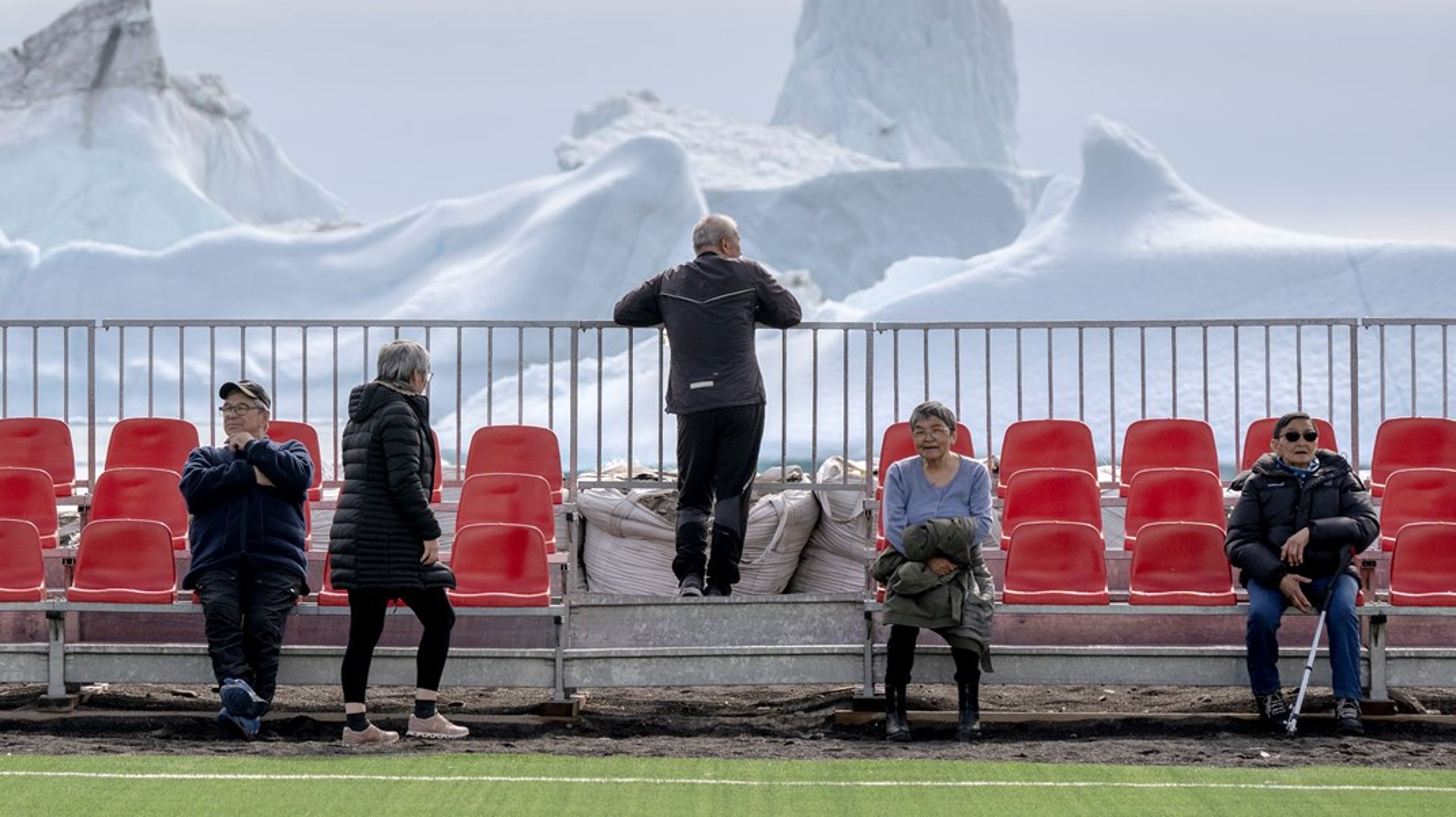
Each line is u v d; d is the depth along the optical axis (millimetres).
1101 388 115250
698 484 30281
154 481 31391
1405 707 29500
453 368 153625
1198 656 28594
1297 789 23156
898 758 25516
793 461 103625
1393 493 30734
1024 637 30391
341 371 142375
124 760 24781
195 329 149625
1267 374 33656
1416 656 28625
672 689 32594
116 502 31250
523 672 28953
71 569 30484
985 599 27516
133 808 21672
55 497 31250
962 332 128500
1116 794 22828
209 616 27094
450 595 28703
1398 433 33312
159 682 28984
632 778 23703
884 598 28984
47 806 21797
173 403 144500
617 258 164500
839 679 29234
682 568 30141
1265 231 148625
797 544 33594
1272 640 27828
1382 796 22703
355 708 26500
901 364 117500
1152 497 31312
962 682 27672
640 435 104562
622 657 29062
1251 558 27906
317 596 29031
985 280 146250
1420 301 136125
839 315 175125
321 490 32875
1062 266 146375
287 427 33094
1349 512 27875
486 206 173000
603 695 32000
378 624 26688
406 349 26766
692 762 24953
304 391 33188
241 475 27438
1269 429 33656
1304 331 108750
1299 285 139875
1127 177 153000
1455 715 28984
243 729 26594
